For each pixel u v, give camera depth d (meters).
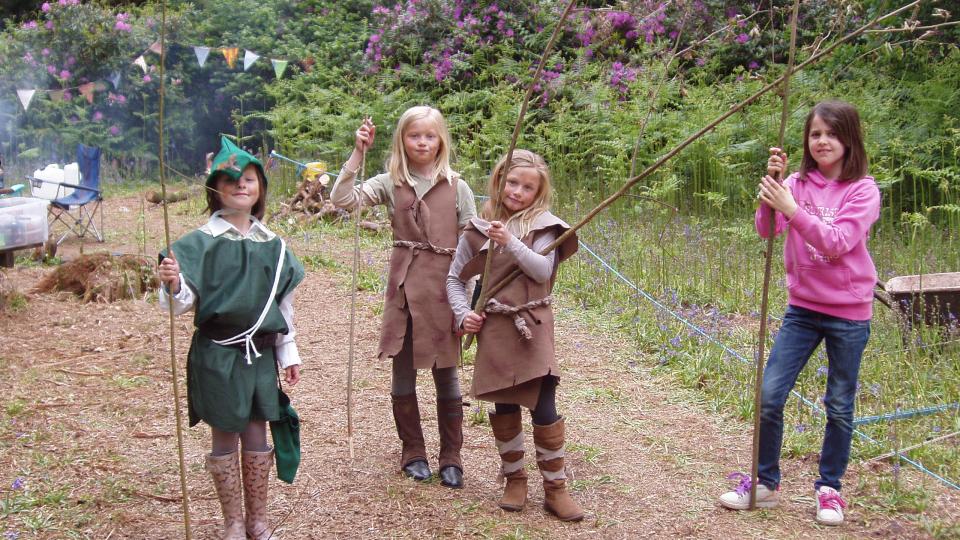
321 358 6.04
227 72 16.03
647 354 6.12
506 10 13.91
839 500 3.85
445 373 4.16
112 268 7.46
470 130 12.12
